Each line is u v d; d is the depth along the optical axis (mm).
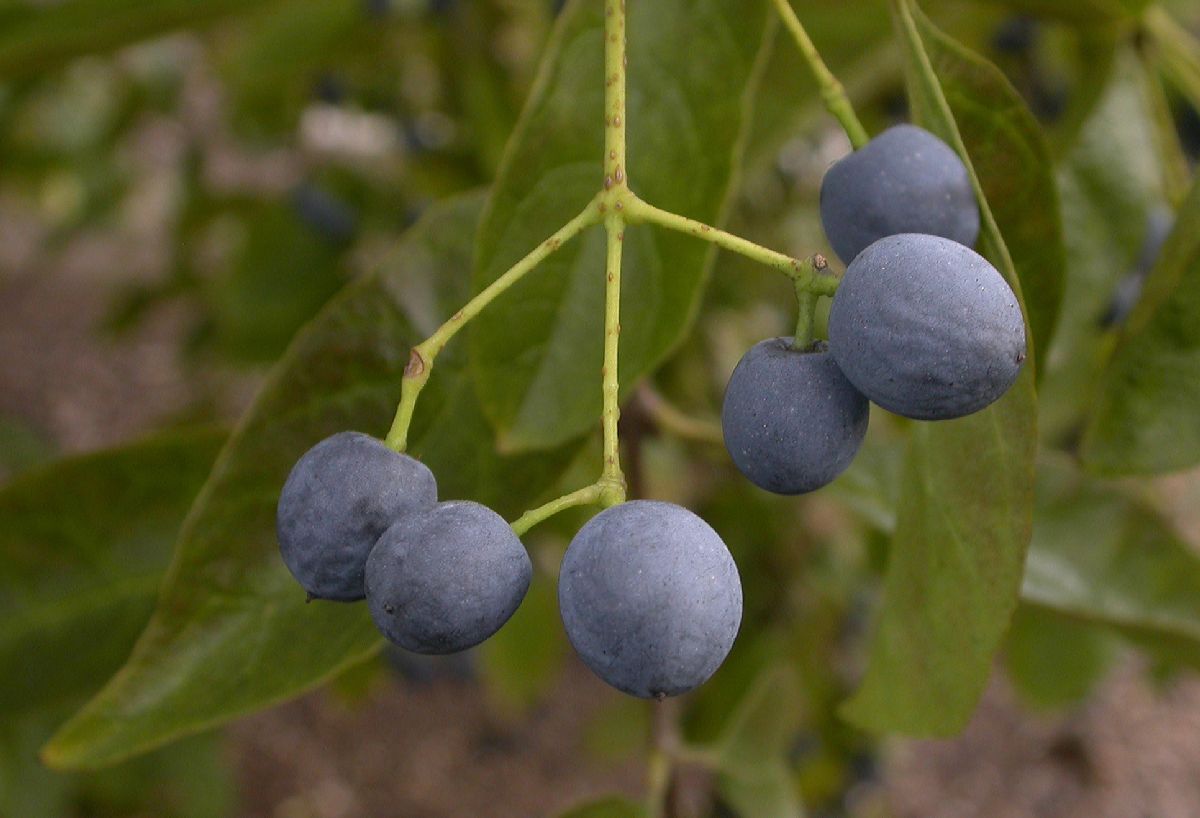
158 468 192
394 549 142
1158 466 163
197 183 438
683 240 173
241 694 167
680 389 355
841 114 159
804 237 413
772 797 250
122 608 194
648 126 173
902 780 592
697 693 333
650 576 136
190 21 208
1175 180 200
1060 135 209
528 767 595
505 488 176
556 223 170
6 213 952
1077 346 201
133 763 320
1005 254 150
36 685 193
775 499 361
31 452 341
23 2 200
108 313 481
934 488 160
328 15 315
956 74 160
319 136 486
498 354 169
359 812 571
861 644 404
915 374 140
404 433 150
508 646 313
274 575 170
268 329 371
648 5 173
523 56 330
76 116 479
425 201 375
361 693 321
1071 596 212
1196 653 209
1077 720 604
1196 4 267
